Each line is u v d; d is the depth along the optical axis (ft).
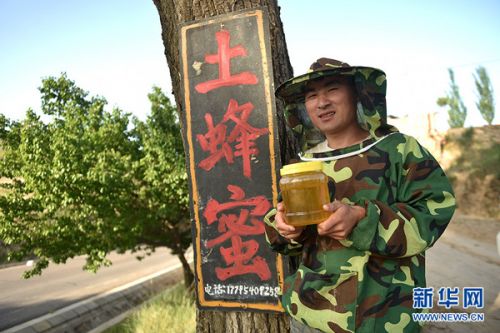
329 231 4.17
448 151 66.69
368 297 4.53
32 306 31.89
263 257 6.17
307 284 4.73
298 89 5.54
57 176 20.20
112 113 24.91
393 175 4.78
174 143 24.17
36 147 20.89
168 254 66.39
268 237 5.43
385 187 4.75
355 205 4.50
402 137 4.95
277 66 6.66
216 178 6.44
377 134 5.08
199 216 6.51
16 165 22.25
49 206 20.52
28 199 21.13
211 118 6.50
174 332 22.24
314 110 5.27
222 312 6.47
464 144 65.46
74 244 22.65
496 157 56.95
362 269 4.52
